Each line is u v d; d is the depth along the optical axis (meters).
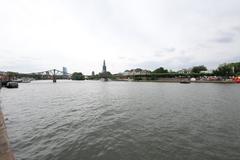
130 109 31.47
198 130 18.52
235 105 34.00
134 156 12.82
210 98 45.25
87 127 20.16
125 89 86.88
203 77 166.62
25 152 13.48
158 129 19.05
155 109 31.03
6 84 109.81
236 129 18.72
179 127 19.66
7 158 7.51
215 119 23.06
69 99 48.69
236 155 12.85
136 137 16.62
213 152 13.34
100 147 14.37
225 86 93.06
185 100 42.44
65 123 21.92
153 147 14.29
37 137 16.72
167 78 199.25
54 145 14.80
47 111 30.28
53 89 94.62
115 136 16.97
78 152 13.50
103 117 25.25
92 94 63.78
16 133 17.91
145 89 83.50
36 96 57.44
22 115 26.89
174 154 13.06
